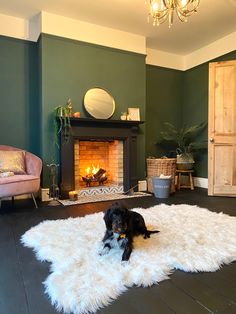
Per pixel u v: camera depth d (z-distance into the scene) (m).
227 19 3.84
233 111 3.98
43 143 3.72
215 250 1.76
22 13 3.69
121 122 4.09
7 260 1.69
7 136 3.81
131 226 1.79
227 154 4.01
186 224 2.36
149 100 5.04
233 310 1.16
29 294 1.29
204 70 4.91
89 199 3.69
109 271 1.46
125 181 4.29
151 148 5.10
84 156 4.48
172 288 1.34
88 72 4.02
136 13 3.68
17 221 2.62
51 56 3.73
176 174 4.75
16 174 3.29
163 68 5.17
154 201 3.59
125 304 1.20
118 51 4.25
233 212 2.96
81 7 3.52
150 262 1.56
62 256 1.66
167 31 4.26
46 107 3.72
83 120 3.78
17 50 3.83
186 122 5.36
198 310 1.16
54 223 2.42
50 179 3.74
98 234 2.08
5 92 3.79
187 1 2.46
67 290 1.27
